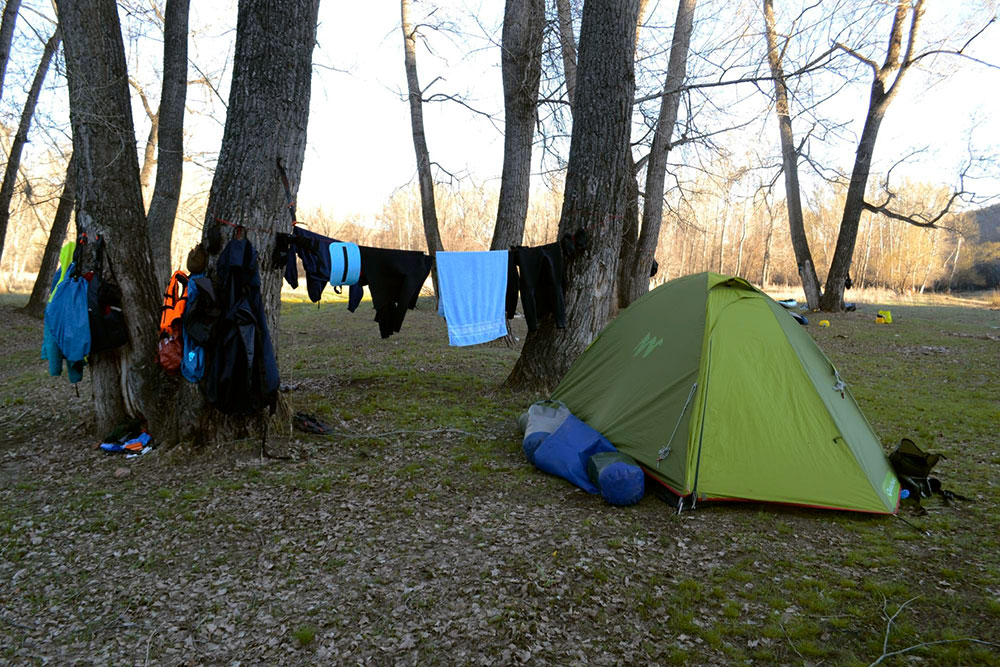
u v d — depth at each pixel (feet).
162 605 11.55
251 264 16.49
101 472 17.58
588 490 16.19
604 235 24.85
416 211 147.84
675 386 16.53
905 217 65.67
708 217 150.41
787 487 15.02
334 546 13.57
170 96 33.96
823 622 10.59
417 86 48.70
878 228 165.89
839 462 15.21
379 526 14.46
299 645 10.37
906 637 10.05
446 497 15.98
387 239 149.07
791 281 176.35
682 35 47.14
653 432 16.57
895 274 153.17
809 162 46.88
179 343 16.78
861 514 14.90
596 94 24.07
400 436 20.77
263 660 10.05
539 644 10.27
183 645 10.44
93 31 18.38
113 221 19.03
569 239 23.38
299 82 18.15
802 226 70.64
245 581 12.30
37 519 14.82
